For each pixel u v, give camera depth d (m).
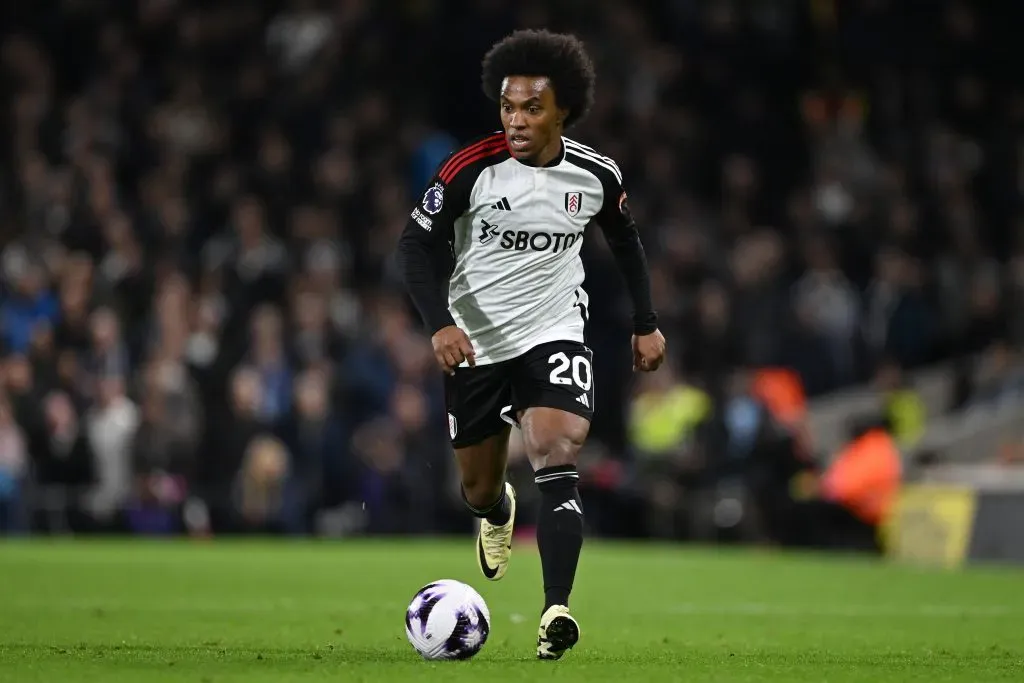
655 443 57.28
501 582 36.50
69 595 31.05
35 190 62.38
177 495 55.31
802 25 79.56
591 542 58.34
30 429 54.16
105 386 55.25
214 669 17.55
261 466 55.34
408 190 69.44
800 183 75.00
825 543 56.91
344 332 59.72
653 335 22.47
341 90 71.06
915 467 58.19
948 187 73.25
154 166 67.81
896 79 78.88
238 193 65.75
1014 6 82.75
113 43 71.56
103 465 54.94
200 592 32.56
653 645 22.17
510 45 20.56
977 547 47.00
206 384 57.25
